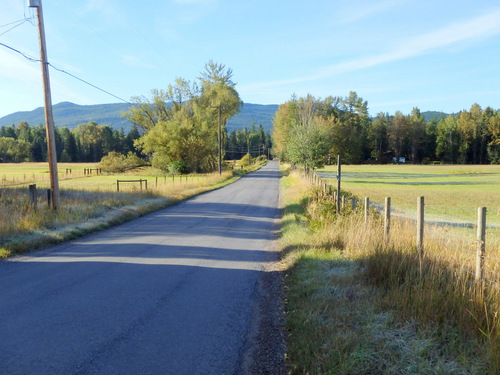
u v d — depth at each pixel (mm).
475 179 56094
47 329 4629
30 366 3721
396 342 4059
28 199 15336
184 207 20297
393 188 39594
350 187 40156
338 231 9625
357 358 3740
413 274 5863
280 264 8484
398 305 4941
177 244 10508
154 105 61406
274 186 36719
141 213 17094
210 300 5887
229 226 14070
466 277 5234
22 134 146125
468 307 4457
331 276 6777
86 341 4316
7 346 4148
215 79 61812
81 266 7918
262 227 14031
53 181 14219
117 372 3654
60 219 12719
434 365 3625
